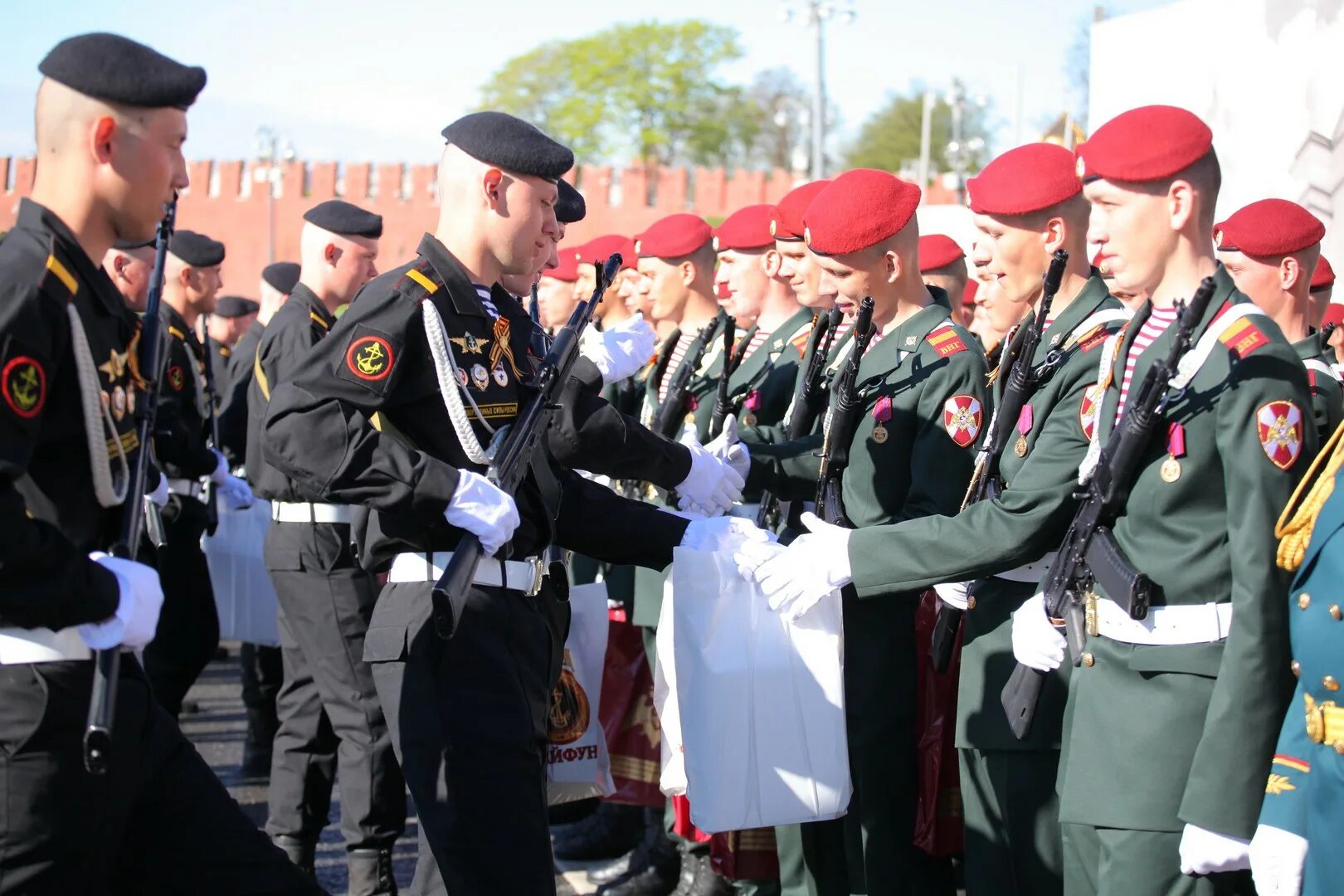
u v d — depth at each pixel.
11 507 2.36
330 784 4.89
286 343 4.89
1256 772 2.64
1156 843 2.85
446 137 3.30
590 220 31.80
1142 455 2.88
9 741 2.46
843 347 4.27
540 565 3.26
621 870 5.11
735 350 5.31
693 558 3.40
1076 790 2.97
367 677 4.65
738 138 53.28
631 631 5.05
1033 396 3.49
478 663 3.08
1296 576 2.54
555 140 3.32
